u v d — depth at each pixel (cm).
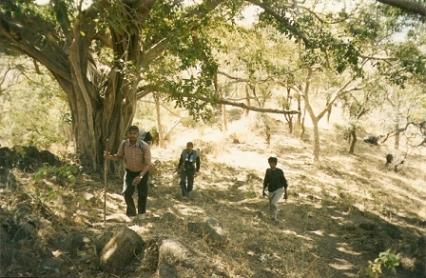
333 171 2452
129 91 1338
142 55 1294
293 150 2797
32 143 1753
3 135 2094
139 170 800
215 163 2006
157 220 820
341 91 2367
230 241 821
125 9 1099
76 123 1341
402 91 2684
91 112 1320
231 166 2028
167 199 1170
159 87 1217
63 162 1215
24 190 791
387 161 2883
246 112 3453
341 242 1082
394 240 1165
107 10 1053
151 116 3056
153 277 634
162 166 1694
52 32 1315
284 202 1442
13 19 1194
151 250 671
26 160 1037
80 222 751
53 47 1297
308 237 1062
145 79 1215
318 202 1545
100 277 614
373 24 1334
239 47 2003
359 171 2619
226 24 1459
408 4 916
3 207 664
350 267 916
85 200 852
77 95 1310
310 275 794
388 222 1516
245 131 3042
